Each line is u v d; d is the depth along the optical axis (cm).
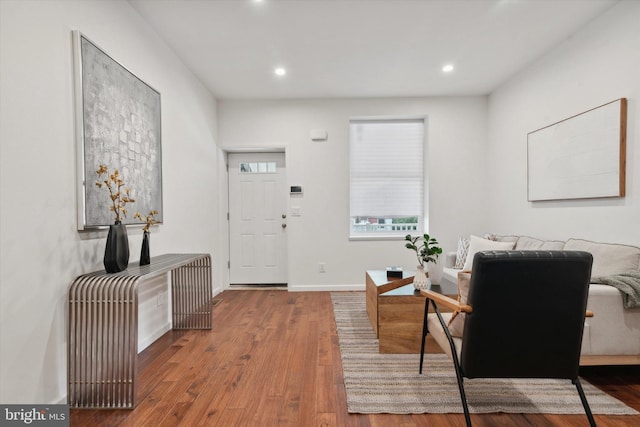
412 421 156
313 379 195
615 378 194
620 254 214
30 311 146
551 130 299
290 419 157
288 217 426
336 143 426
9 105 137
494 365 139
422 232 441
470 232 424
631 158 225
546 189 307
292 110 425
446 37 280
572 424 152
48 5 157
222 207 428
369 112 424
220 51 300
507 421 155
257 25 259
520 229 353
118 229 186
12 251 138
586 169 259
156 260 238
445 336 164
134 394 166
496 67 339
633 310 182
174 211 297
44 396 153
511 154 368
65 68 167
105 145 195
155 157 257
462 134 422
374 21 256
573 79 276
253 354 231
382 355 227
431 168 423
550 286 132
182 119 317
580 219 270
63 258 165
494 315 135
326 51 303
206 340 258
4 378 135
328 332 274
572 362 139
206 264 288
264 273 449
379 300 231
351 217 445
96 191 186
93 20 191
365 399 172
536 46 296
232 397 176
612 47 238
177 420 156
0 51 133
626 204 229
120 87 211
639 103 218
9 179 136
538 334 136
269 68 336
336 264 428
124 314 167
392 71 347
